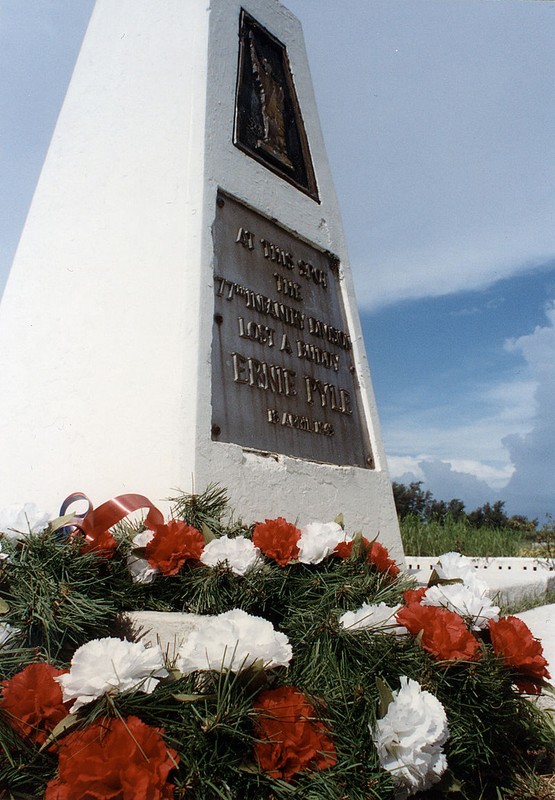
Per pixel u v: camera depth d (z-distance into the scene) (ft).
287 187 12.54
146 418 9.29
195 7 11.89
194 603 7.04
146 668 4.97
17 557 6.50
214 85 11.30
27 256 12.01
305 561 7.30
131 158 11.34
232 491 9.14
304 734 4.88
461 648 5.88
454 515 30.19
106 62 12.91
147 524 7.77
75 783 4.17
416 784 4.99
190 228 10.00
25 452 10.43
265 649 5.06
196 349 9.22
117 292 10.38
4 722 4.91
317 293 12.50
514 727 6.24
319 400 11.63
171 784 4.43
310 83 14.61
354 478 11.80
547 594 14.62
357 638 5.90
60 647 5.93
